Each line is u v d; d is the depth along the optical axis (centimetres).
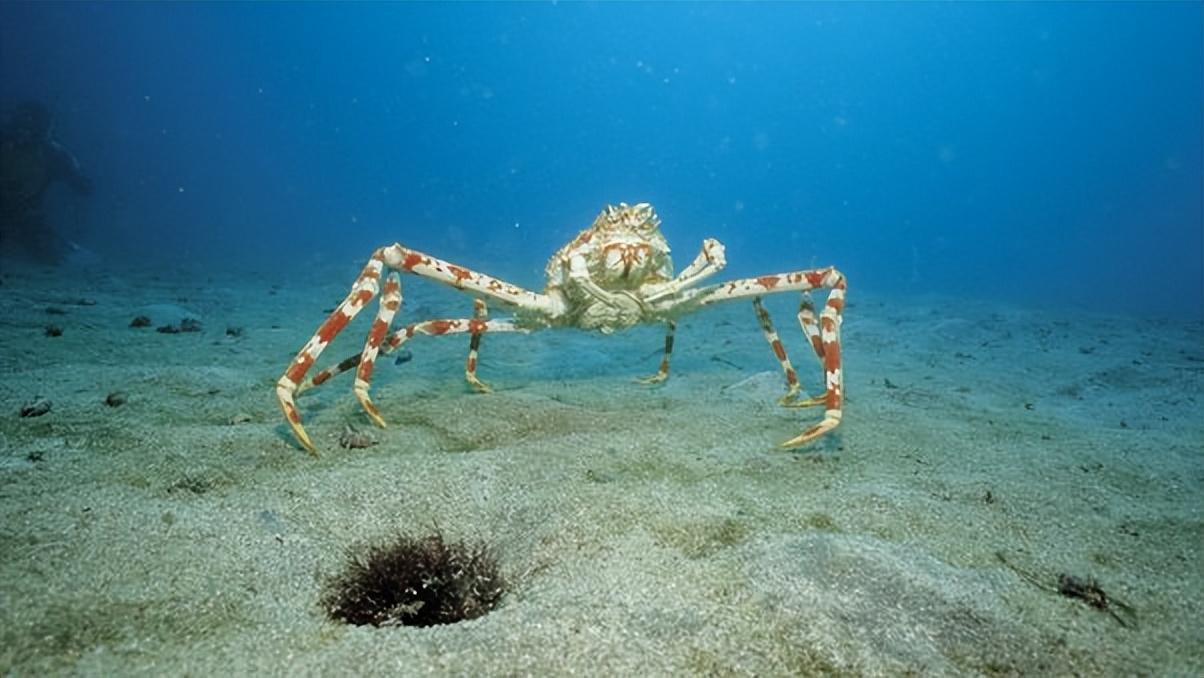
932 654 76
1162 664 77
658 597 85
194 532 94
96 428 131
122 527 93
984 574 92
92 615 77
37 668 68
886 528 105
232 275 485
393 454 129
